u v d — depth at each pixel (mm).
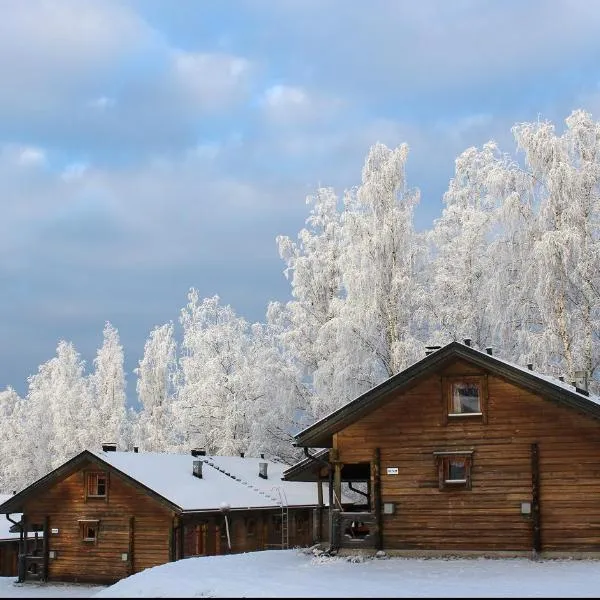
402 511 24062
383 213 41906
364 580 19359
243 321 60500
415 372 24141
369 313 39406
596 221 35312
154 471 37531
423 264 42531
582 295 34406
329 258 49531
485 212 40719
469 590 17172
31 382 80625
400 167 42094
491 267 37250
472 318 38688
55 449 71938
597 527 22125
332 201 51375
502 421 23438
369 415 24828
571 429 22734
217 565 23453
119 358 75688
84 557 36094
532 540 22656
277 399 46625
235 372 55500
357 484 46469
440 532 23594
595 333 34062
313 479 30109
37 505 37531
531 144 35875
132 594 18828
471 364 23891
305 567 22453
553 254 33188
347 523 25516
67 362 77000
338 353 40531
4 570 44969
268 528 41781
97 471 36562
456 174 43906
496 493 23203
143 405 74062
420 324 40500
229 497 38031
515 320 35812
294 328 49188
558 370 34031
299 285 49688
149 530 35000
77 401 73688
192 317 61938
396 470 24297
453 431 23891
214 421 55188
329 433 25188
